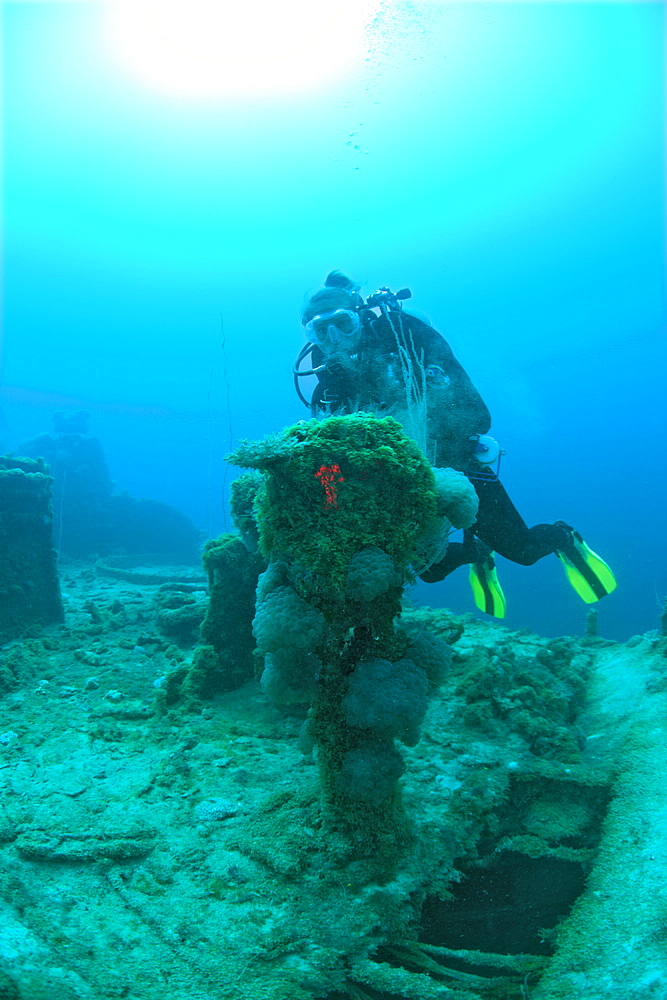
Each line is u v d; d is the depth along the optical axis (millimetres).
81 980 1882
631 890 2426
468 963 2223
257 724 4078
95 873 2582
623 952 2100
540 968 2184
